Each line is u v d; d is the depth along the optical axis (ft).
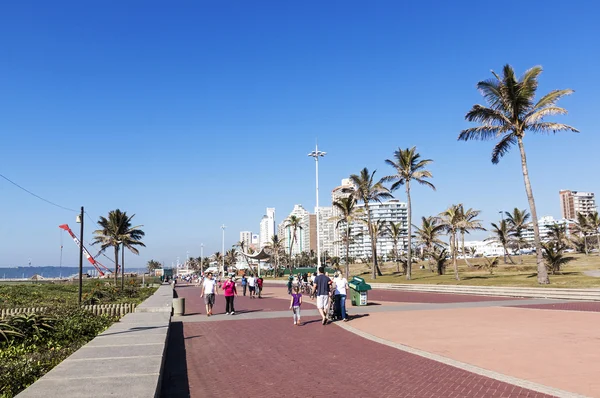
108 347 30.25
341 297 52.85
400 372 26.73
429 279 142.51
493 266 192.03
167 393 23.76
